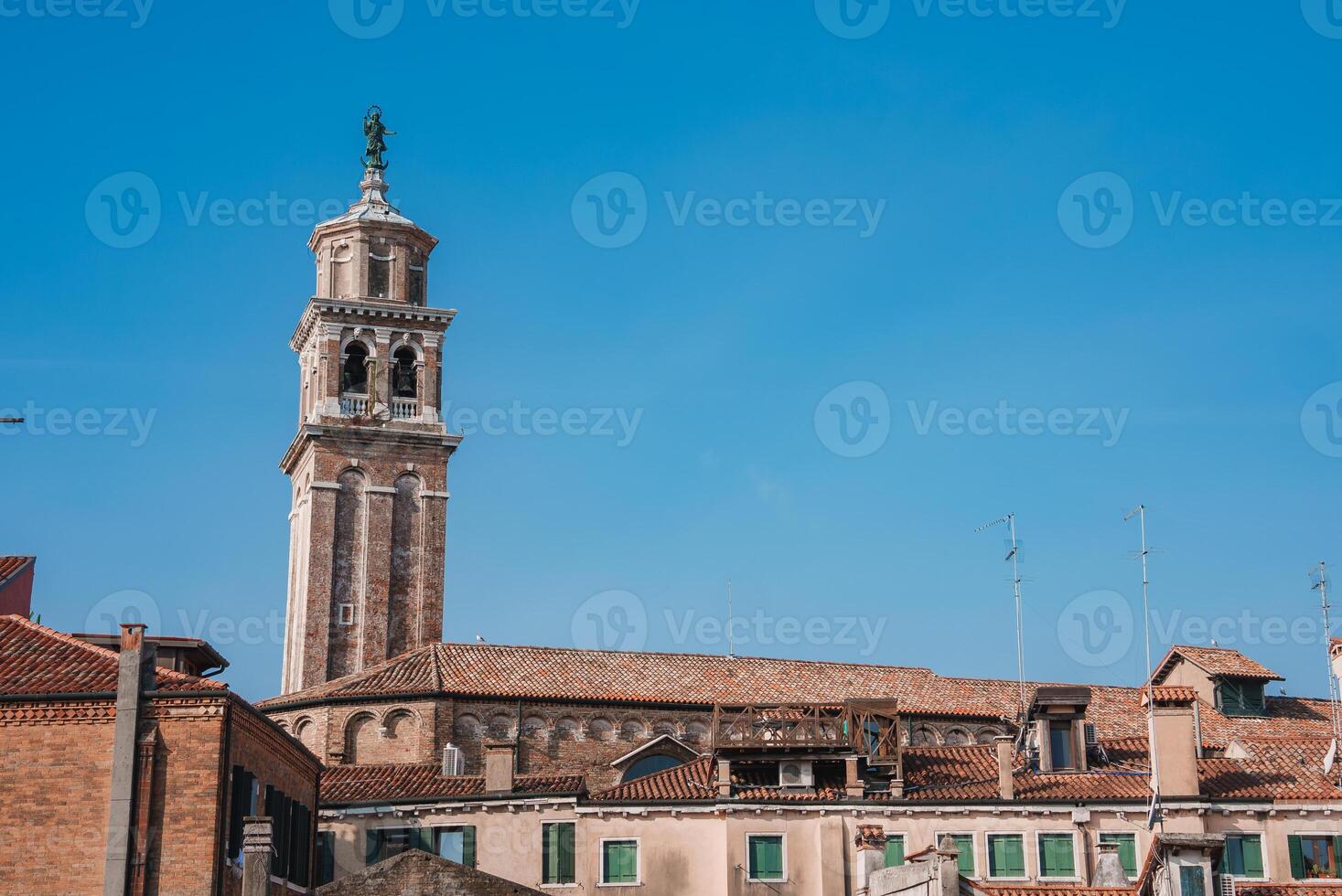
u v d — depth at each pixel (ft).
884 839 205.87
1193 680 318.04
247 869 167.94
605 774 313.53
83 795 180.14
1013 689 342.64
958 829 232.94
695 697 322.55
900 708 324.60
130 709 181.47
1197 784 230.48
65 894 177.27
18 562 231.91
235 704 184.85
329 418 392.88
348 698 309.42
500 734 310.86
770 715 249.14
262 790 196.44
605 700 317.01
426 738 305.94
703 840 234.58
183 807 180.34
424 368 403.13
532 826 238.27
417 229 413.80
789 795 237.66
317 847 223.92
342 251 412.16
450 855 238.07
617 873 234.58
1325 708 320.29
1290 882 218.79
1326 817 228.84
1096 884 206.59
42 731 181.78
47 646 193.16
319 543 386.32
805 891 231.71
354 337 400.26
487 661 322.75
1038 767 245.45
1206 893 173.47
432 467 397.60
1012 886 192.65
